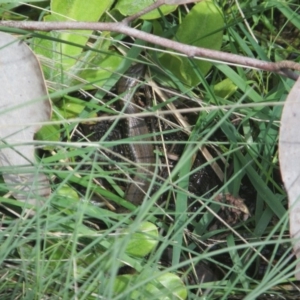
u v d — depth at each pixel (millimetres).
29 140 604
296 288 628
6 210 627
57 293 585
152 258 575
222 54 607
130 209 645
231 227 639
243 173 655
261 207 654
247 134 662
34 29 620
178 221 616
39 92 605
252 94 659
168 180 542
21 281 602
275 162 659
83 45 645
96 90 665
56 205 613
